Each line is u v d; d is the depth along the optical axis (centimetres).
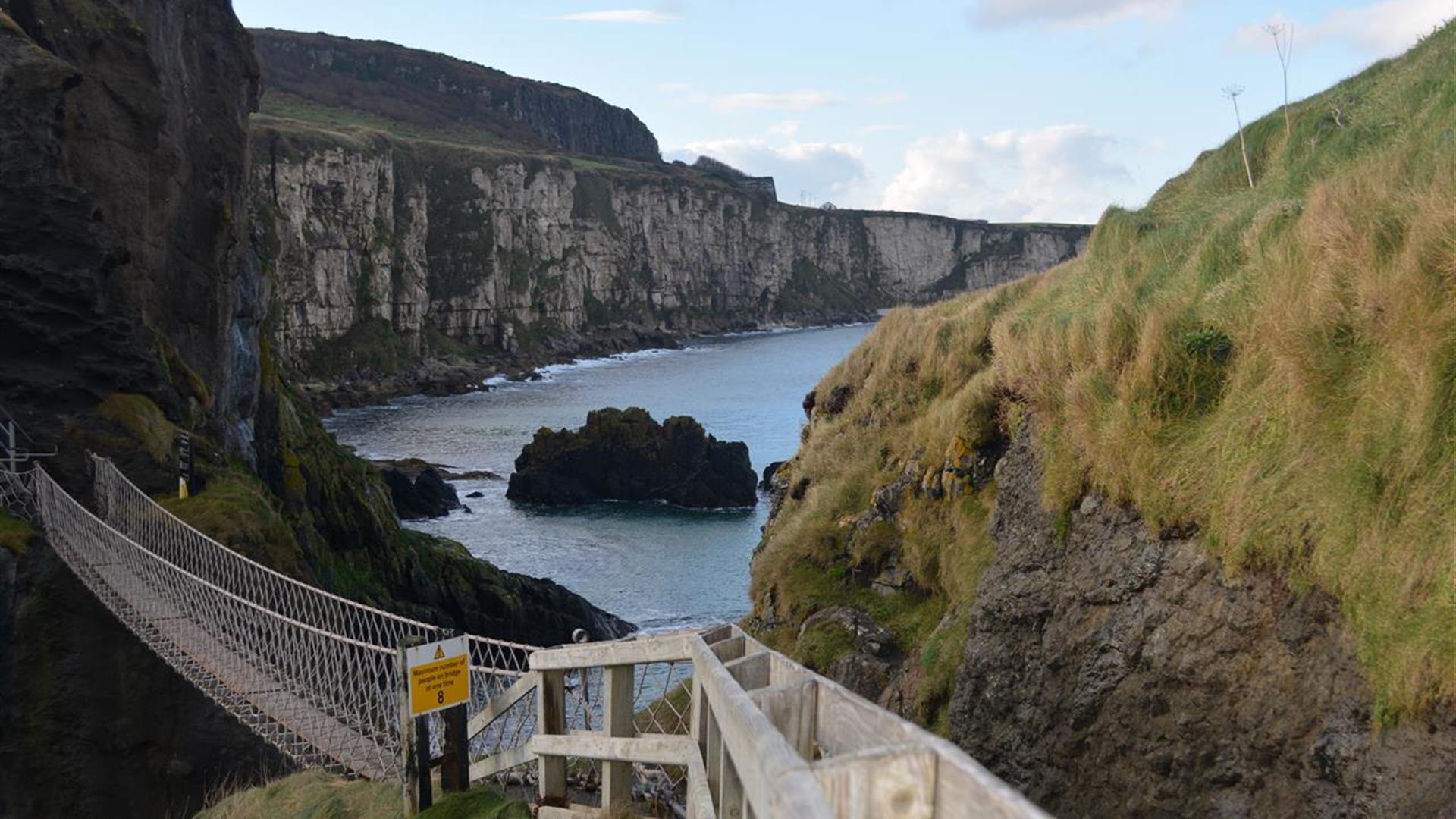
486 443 7650
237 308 3522
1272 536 662
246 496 2367
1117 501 816
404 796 694
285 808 848
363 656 1256
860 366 1822
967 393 1253
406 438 7875
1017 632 880
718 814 384
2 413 2367
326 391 10288
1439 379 605
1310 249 777
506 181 16125
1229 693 667
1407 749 543
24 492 2283
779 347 17100
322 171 12544
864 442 1583
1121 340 900
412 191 14600
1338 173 990
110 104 2822
